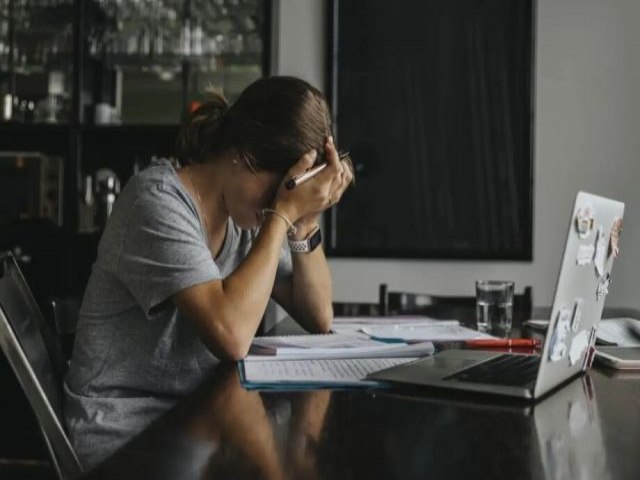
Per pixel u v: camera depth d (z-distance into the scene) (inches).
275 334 69.5
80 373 52.3
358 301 149.1
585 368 48.3
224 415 37.9
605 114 142.2
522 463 30.0
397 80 147.1
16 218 139.3
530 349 59.1
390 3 146.7
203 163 57.6
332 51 147.6
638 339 62.6
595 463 30.0
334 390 43.6
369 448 32.2
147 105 150.3
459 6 145.1
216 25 142.8
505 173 144.6
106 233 54.2
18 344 40.7
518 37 143.5
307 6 148.6
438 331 66.2
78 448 48.3
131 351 52.4
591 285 43.9
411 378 44.0
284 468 29.6
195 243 52.5
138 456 31.2
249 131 54.6
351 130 148.4
